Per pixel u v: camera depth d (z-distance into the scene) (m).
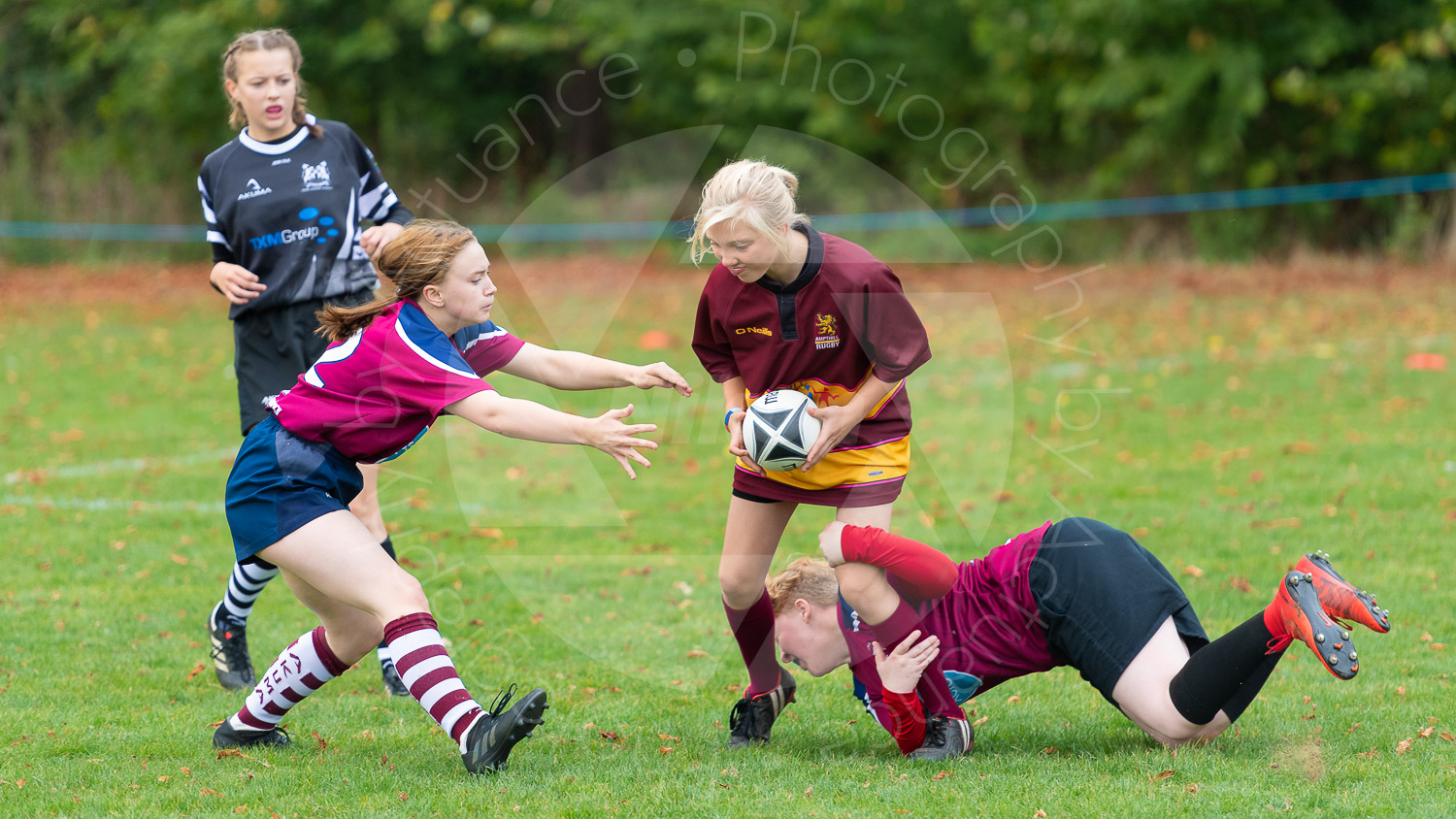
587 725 13.39
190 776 11.64
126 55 71.31
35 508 23.34
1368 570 18.48
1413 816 10.27
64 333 46.88
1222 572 18.78
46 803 10.97
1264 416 31.08
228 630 14.53
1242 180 65.62
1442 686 13.85
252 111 15.48
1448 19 59.00
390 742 12.72
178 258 67.69
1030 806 10.65
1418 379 34.25
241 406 16.14
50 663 15.21
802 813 10.59
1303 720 12.91
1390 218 62.91
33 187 67.62
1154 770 11.49
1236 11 63.09
